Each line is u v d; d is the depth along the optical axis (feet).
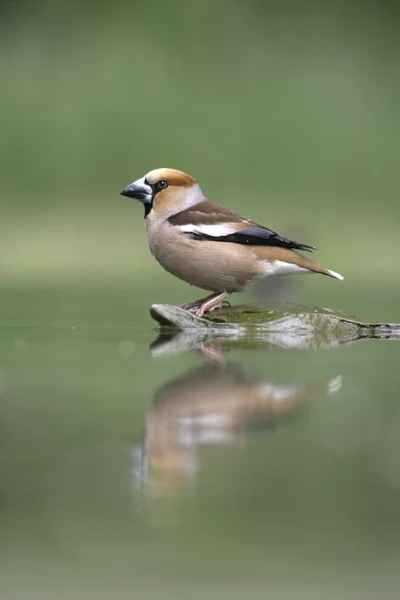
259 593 17.22
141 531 19.72
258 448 24.70
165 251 45.73
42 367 35.40
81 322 48.96
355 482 22.26
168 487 21.90
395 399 29.76
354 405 28.99
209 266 45.11
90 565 18.17
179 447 24.72
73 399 29.71
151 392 30.68
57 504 21.02
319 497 21.29
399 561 18.34
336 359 37.52
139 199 46.37
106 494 21.50
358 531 19.63
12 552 18.75
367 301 58.95
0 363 36.27
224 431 26.23
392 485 22.02
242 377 33.19
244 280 45.83
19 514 20.36
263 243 45.37
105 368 35.09
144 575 17.95
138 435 25.57
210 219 45.37
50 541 19.30
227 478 22.53
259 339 43.47
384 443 25.03
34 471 22.95
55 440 25.21
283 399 29.84
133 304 57.36
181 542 19.21
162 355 38.22
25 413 27.81
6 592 17.24
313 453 24.38
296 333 44.83
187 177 46.19
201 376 33.37
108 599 16.93
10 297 61.52
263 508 20.70
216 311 46.39
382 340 43.86
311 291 66.23
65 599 16.97
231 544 18.98
